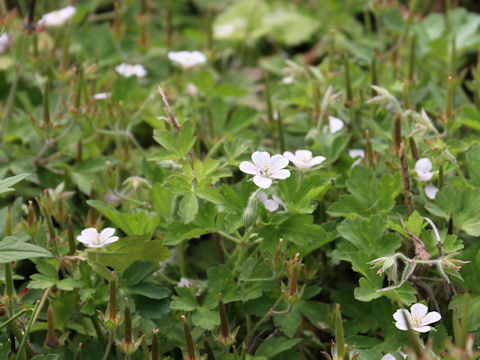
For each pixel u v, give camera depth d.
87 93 1.39
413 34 1.45
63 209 1.35
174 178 1.27
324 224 1.31
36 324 1.27
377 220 1.28
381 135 1.36
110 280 1.26
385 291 1.24
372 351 1.24
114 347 1.29
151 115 1.46
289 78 1.49
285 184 1.27
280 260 1.26
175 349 1.30
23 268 1.37
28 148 1.47
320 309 1.30
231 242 1.38
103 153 1.49
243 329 1.32
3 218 1.31
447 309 1.28
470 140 1.38
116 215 1.30
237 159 1.29
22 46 1.52
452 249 1.26
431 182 1.31
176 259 1.37
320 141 1.37
